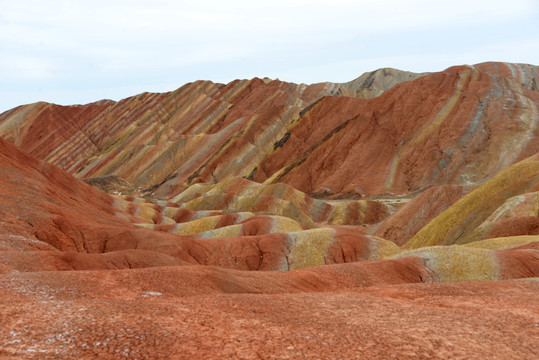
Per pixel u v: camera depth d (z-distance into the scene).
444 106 176.00
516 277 40.28
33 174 74.31
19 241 37.28
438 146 161.75
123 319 14.30
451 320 17.72
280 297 21.66
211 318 15.75
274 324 15.64
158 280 25.67
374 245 59.97
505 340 15.19
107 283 23.67
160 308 16.55
